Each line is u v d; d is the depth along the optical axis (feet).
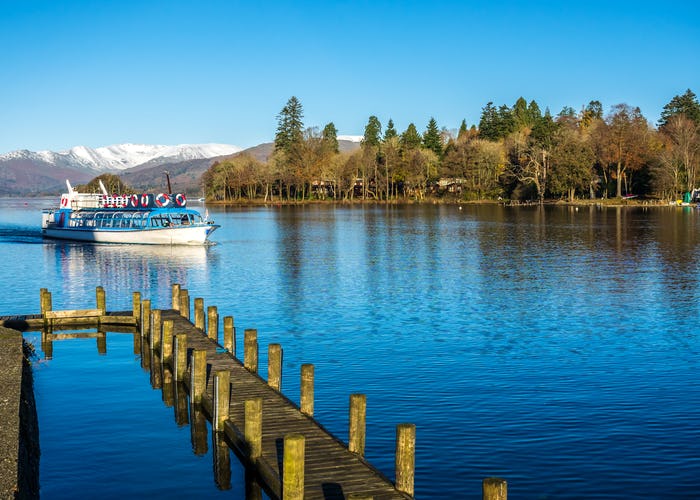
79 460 54.54
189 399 68.03
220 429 55.62
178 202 251.60
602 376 74.69
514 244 224.94
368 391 69.56
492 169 543.39
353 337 93.81
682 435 57.47
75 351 89.15
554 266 169.37
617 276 151.23
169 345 76.64
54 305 124.06
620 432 58.08
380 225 322.96
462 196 556.51
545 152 485.56
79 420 63.46
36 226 372.99
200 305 89.30
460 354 84.33
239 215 435.94
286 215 428.15
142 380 76.23
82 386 74.02
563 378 73.92
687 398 67.05
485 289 134.62
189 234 229.66
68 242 250.16
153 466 53.42
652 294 127.75
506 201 527.81
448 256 192.85
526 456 53.36
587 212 406.00
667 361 80.89
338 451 48.49
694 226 290.15
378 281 146.20
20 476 43.73
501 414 62.49
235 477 51.24
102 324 102.22
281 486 43.83
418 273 158.40
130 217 244.63
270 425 53.93
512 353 84.79
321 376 75.05
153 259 194.08
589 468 51.26
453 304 118.73
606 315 108.68
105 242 243.60
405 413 62.90
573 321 104.17
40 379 76.69
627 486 48.52
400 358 82.48
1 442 47.85
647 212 399.44
